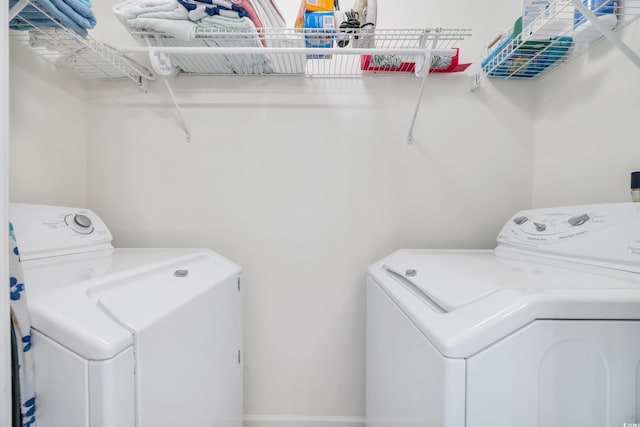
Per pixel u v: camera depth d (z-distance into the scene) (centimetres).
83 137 137
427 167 141
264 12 108
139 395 55
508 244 114
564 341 53
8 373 43
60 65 122
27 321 50
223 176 140
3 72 40
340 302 142
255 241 141
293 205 141
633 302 53
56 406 50
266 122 140
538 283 64
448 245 141
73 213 107
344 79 139
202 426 84
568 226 90
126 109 138
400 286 89
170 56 118
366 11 110
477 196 141
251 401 141
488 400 52
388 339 89
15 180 105
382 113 140
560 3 93
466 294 64
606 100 103
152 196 140
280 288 142
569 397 53
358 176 141
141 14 102
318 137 140
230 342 110
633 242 69
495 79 139
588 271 75
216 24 103
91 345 48
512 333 52
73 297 57
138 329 56
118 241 140
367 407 123
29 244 85
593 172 109
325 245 141
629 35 94
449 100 140
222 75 139
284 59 123
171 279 85
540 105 136
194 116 139
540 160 135
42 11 82
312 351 142
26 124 108
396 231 141
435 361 55
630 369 53
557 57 117
